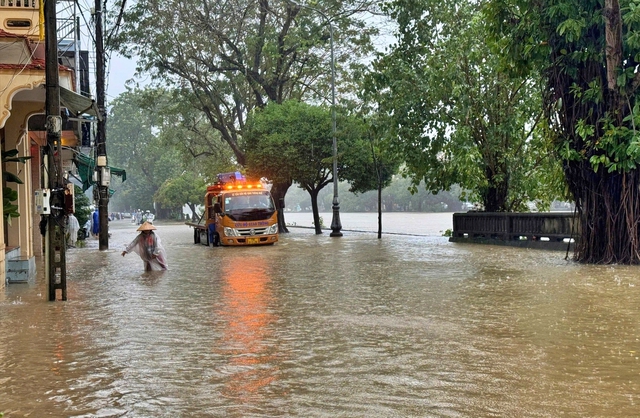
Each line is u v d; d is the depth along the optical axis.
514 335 9.00
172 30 44.22
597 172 19.19
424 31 31.12
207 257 24.59
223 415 5.76
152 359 7.91
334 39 44.91
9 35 15.42
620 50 18.09
